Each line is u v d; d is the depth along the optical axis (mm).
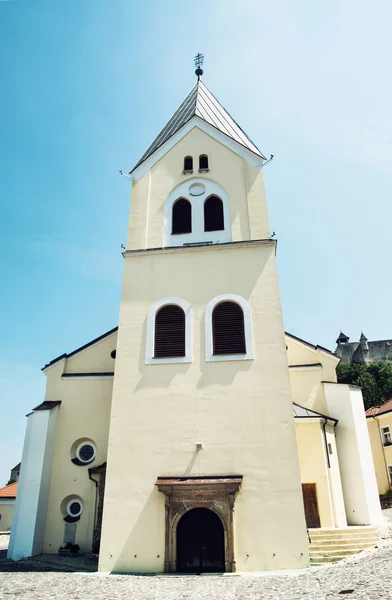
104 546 16047
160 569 15492
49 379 23438
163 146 24219
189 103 27531
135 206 22828
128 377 18656
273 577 13781
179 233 21953
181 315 19609
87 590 12094
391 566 12461
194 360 18594
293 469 16359
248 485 16328
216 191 22734
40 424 21406
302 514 15719
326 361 24188
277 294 19438
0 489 41188
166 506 16125
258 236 21172
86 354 23984
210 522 16312
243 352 18531
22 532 19422
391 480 41594
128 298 20266
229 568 15086
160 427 17625
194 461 16922
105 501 16703
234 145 23625
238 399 17672
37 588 12422
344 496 21688
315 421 21391
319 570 14484
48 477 21047
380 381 75438
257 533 15586
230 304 19531
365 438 22922
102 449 21562
